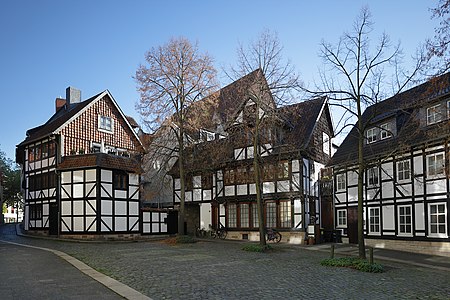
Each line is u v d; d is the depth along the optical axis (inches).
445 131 597.6
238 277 472.1
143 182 1278.3
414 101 693.9
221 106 953.5
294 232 980.6
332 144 1229.7
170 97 931.3
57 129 1059.9
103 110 1184.8
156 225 1143.0
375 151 870.4
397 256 717.9
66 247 804.0
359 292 408.2
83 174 1018.7
